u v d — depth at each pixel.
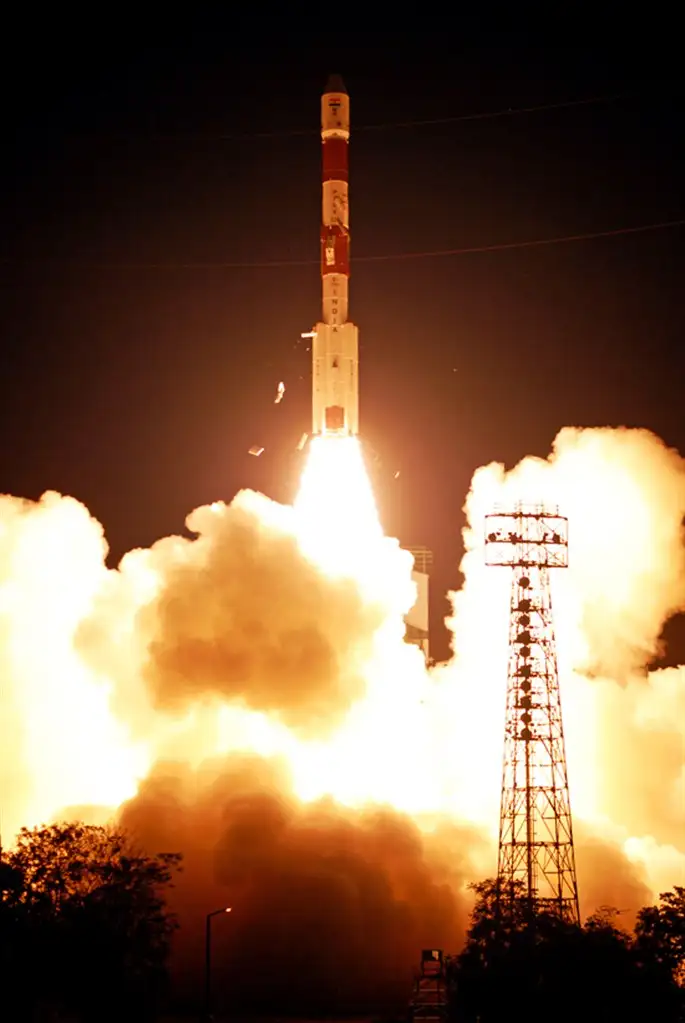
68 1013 106.50
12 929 95.81
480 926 100.75
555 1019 95.56
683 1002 99.81
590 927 101.38
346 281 137.12
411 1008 108.94
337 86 137.38
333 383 135.75
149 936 98.88
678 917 101.25
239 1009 115.19
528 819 117.69
